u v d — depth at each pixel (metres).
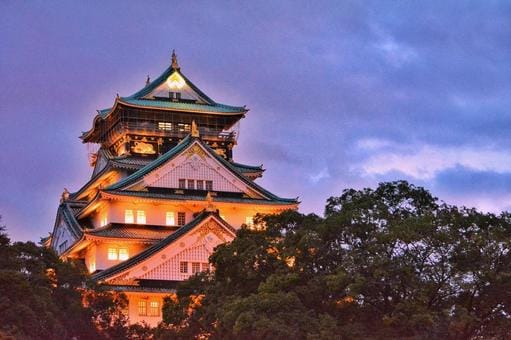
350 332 76.25
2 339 76.69
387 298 78.38
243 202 143.12
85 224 149.88
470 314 75.62
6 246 90.94
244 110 164.25
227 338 82.75
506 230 81.44
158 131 158.25
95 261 135.12
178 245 126.00
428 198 87.38
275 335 75.44
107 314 105.62
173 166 143.12
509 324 77.94
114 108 156.88
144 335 108.06
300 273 82.38
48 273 98.94
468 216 81.94
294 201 146.25
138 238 135.12
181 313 97.44
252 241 88.69
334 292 79.56
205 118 162.62
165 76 163.88
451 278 77.56
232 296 86.75
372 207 83.44
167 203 140.75
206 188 144.12
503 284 76.62
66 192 156.00
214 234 127.62
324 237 82.62
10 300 81.31
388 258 77.56
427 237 77.94
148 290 122.38
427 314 73.88
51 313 87.44
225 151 162.88
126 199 138.12
